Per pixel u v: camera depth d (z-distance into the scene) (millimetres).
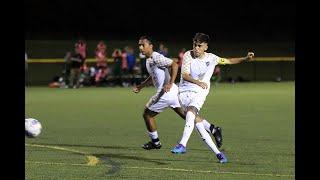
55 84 92688
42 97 72312
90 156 29328
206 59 27062
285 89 84312
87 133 39125
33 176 24078
